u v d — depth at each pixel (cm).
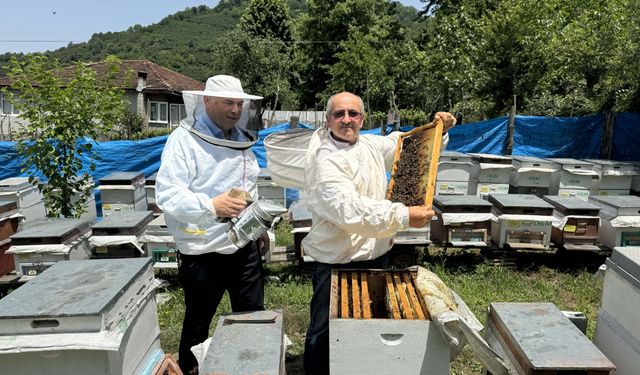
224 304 437
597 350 195
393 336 201
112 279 215
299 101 3362
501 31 969
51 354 187
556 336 207
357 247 262
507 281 491
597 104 1067
